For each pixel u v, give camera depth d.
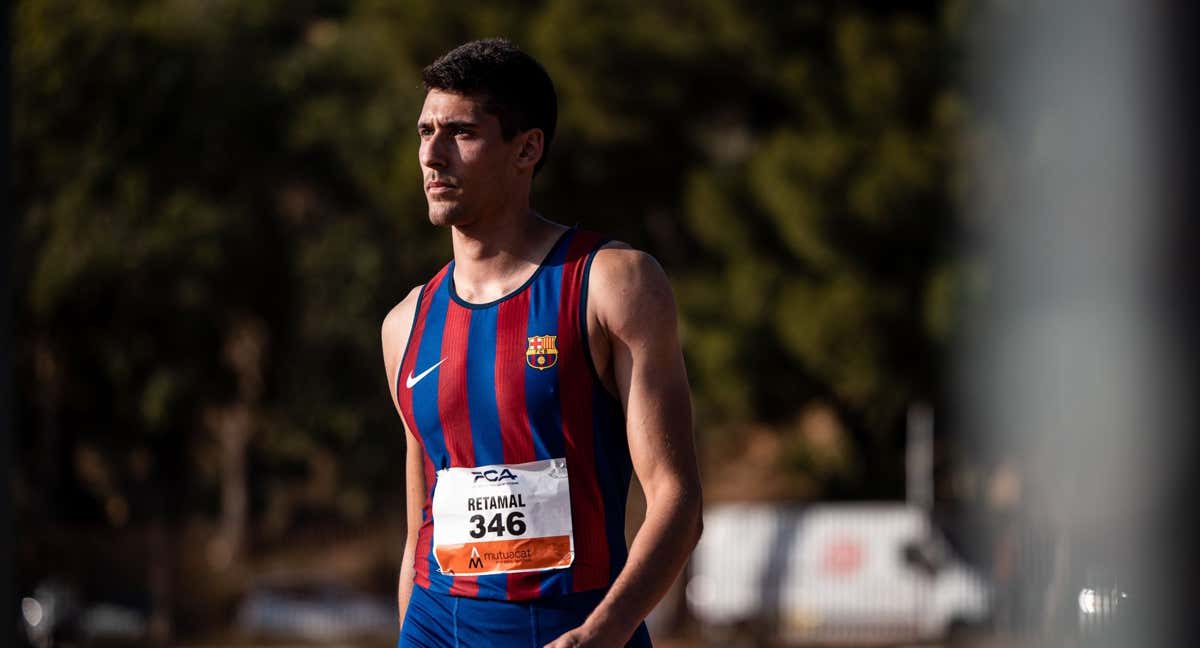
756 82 63.56
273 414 90.19
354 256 81.94
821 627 56.12
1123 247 7.53
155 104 77.38
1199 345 7.30
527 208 8.97
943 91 56.72
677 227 69.44
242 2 82.38
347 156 80.56
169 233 76.88
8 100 21.38
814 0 60.34
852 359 59.41
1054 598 12.99
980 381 52.97
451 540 8.77
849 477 72.88
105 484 88.69
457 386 8.63
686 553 8.18
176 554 67.69
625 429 8.74
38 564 61.38
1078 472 11.66
